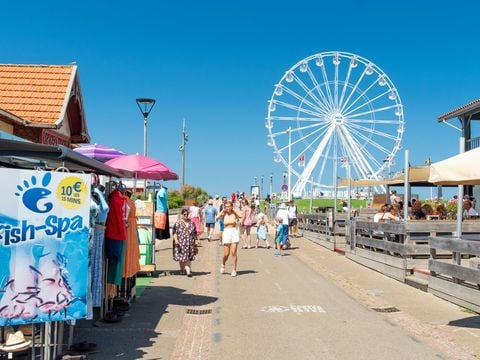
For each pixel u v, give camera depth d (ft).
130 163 40.32
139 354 23.70
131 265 29.73
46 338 19.92
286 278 47.47
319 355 23.89
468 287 34.01
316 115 155.33
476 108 78.95
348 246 63.05
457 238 38.22
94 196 24.27
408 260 45.70
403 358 23.47
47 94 47.29
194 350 24.58
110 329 28.17
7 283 18.72
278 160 155.74
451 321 30.63
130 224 29.60
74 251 19.58
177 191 178.19
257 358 23.43
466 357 23.59
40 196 19.20
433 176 29.73
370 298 37.91
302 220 95.66
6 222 18.74
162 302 35.96
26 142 19.36
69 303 19.49
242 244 81.66
